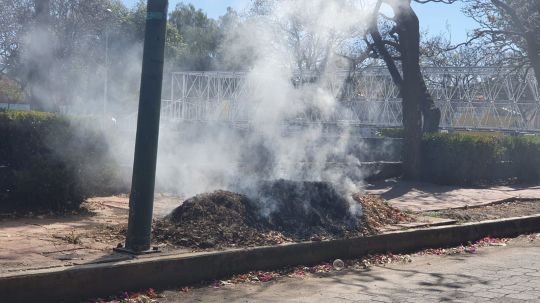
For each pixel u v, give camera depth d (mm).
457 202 14203
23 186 9500
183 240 7535
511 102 35844
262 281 7320
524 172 20375
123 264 6414
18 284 5688
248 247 7645
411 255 9359
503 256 9492
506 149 19875
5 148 9828
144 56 7160
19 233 7879
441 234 10109
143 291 6543
